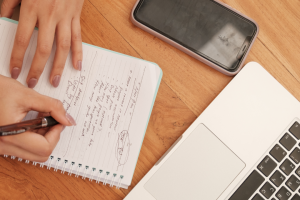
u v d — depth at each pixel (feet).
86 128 1.57
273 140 1.62
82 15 1.69
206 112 1.62
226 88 1.65
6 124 1.36
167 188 1.54
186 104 1.69
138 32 1.71
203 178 1.56
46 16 1.48
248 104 1.64
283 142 1.61
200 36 1.67
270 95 1.65
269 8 1.77
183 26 1.67
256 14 1.77
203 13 1.68
